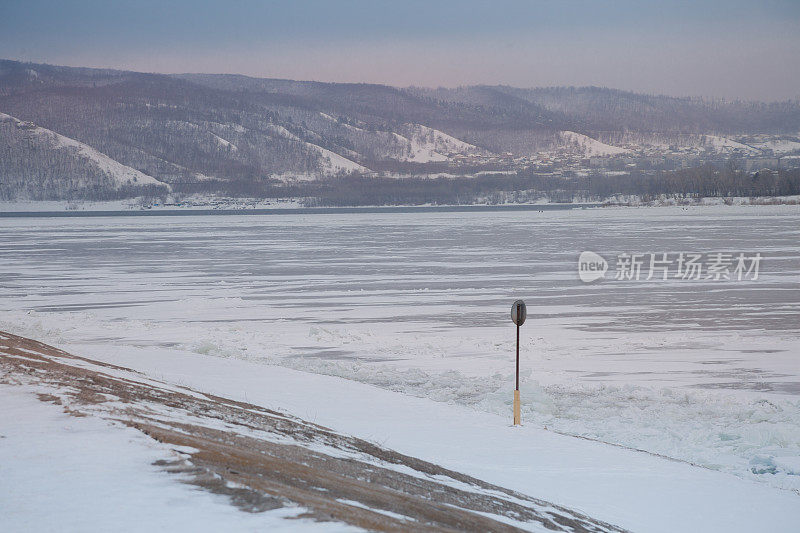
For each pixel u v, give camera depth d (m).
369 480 7.21
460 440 12.34
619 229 121.56
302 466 6.86
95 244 101.81
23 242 106.94
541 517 7.63
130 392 9.38
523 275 55.84
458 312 37.97
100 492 4.85
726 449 14.08
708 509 9.28
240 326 32.75
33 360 10.64
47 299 44.06
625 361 24.95
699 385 21.33
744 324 33.25
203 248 92.12
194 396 11.03
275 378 17.20
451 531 5.68
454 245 91.00
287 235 120.94
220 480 5.32
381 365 24.19
